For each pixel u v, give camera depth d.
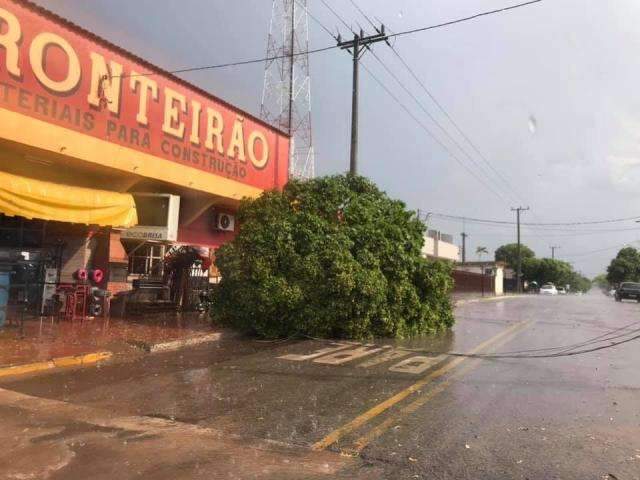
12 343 9.46
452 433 5.47
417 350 10.95
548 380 8.16
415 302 13.34
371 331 12.70
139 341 10.31
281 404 6.46
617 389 7.60
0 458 4.46
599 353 10.98
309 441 5.14
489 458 4.77
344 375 8.25
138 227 14.38
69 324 12.12
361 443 5.12
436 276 14.34
